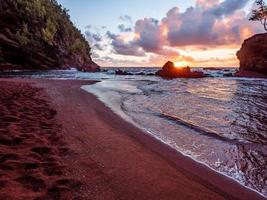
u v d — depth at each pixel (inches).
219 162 229.3
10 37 2206.0
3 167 179.3
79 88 777.6
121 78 1498.5
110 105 494.0
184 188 176.6
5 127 275.0
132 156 230.7
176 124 363.6
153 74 1967.3
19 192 149.3
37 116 348.2
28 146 225.9
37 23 2748.5
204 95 738.8
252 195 173.5
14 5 2600.9
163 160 226.5
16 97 493.4
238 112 478.3
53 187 159.2
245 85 1143.6
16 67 2080.5
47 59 2448.3
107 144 259.0
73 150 232.4
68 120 346.9
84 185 168.7
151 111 457.4
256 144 282.8
